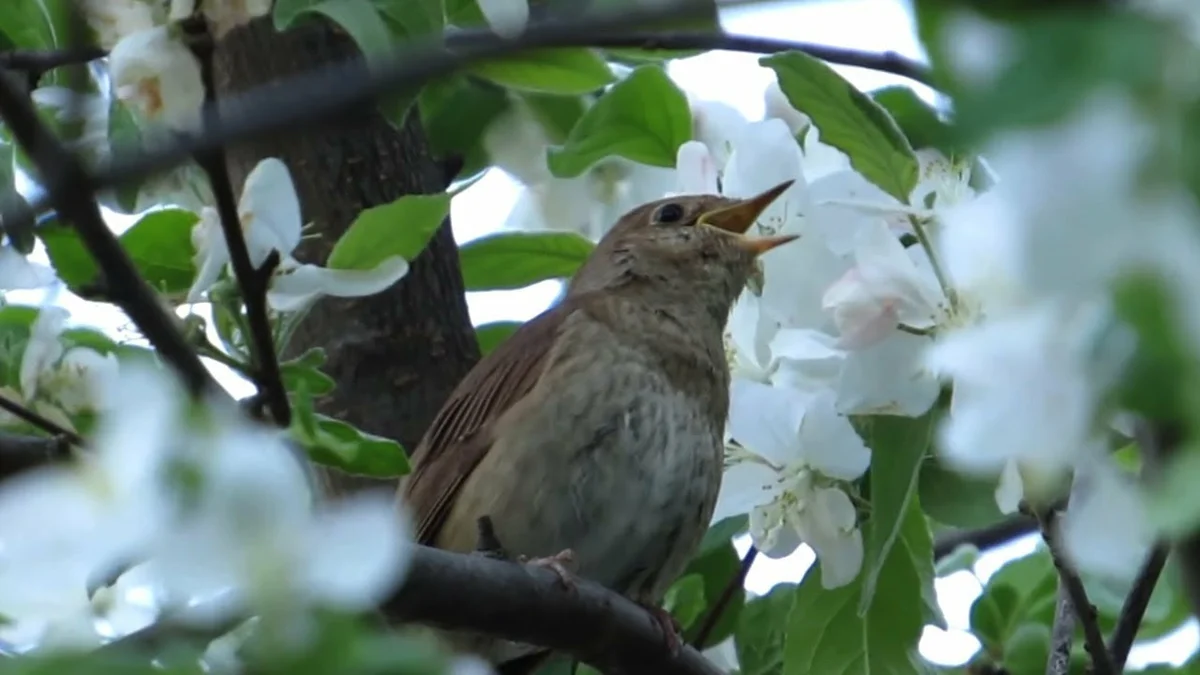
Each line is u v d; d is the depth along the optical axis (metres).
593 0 3.99
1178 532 2.41
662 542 8.09
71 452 4.72
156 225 5.89
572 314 8.49
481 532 6.45
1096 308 2.48
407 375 8.88
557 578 6.60
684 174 7.42
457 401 8.35
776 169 7.20
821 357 6.79
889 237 5.90
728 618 8.52
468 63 3.42
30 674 2.69
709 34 7.08
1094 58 2.22
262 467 2.80
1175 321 2.33
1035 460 2.95
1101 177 2.28
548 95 8.92
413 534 8.16
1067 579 5.91
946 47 2.31
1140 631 7.82
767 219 7.18
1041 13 2.28
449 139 9.02
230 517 2.78
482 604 6.22
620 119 7.70
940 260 5.70
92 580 3.05
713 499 8.34
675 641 7.11
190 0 6.13
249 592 2.74
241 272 5.28
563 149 7.74
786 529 6.82
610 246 8.98
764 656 8.21
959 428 2.94
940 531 8.59
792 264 6.79
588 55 7.64
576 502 7.96
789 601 8.22
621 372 8.21
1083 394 2.69
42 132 4.32
